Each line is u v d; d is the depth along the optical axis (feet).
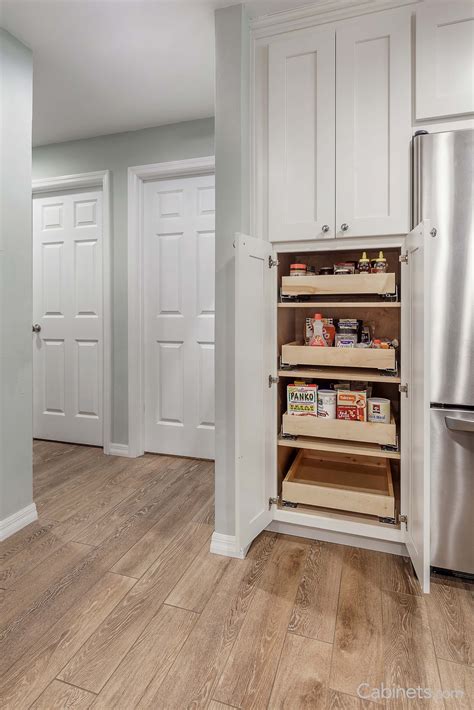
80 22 6.17
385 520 5.97
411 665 4.08
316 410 6.33
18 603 4.93
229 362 5.94
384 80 5.54
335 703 3.67
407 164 5.46
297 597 5.05
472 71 5.16
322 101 5.81
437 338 5.16
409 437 5.45
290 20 5.88
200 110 8.88
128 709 3.60
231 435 5.95
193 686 3.84
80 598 5.03
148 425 10.39
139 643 4.33
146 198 10.07
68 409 11.13
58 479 8.79
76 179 10.34
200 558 5.89
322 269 6.59
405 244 5.55
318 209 5.87
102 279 10.41
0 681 3.87
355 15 5.62
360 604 4.92
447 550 5.32
